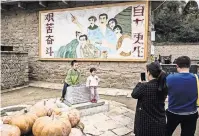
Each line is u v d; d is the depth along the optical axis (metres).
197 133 4.77
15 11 12.24
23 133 3.44
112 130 4.84
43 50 11.59
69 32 10.87
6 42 12.65
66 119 3.49
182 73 3.17
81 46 10.61
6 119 3.54
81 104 5.95
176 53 22.23
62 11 10.94
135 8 9.34
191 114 3.13
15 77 10.43
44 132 3.16
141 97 3.00
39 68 11.82
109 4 9.83
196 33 25.92
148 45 9.50
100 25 10.12
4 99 8.13
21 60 10.76
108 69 10.10
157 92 2.92
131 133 4.72
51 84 10.98
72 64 6.43
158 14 29.14
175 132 4.80
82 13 10.49
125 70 9.77
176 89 3.12
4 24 12.63
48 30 11.38
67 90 6.10
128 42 9.59
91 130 4.81
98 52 10.23
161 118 2.96
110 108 6.54
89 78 6.18
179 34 27.06
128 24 9.53
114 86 10.02
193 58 21.67
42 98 8.20
